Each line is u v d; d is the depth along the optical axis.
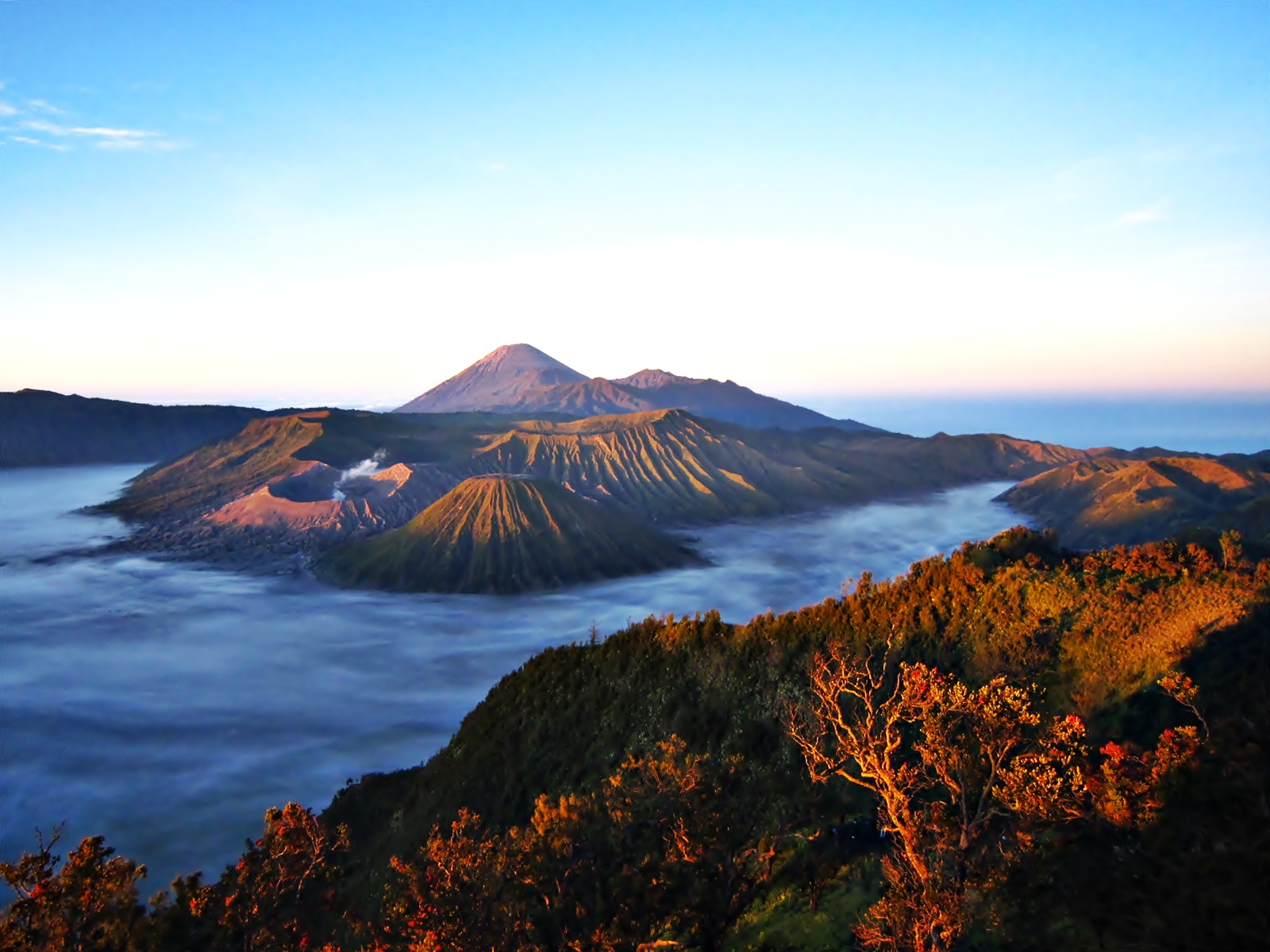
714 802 16.31
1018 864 11.47
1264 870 9.13
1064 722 12.12
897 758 16.19
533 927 13.64
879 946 11.70
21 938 11.13
